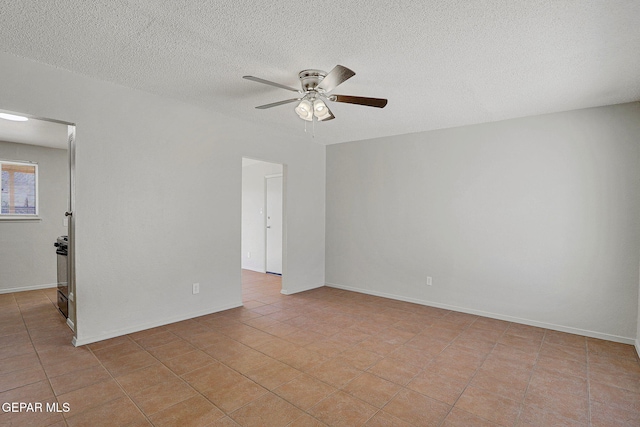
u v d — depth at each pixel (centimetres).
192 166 355
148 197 321
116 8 183
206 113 366
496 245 379
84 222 281
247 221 713
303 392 217
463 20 190
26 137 447
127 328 310
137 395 210
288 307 412
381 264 475
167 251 337
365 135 465
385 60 240
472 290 396
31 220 489
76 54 239
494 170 381
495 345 300
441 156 420
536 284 354
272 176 654
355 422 187
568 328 336
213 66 256
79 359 257
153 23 198
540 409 202
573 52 223
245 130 407
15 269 476
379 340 308
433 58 236
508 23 192
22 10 185
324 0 174
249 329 331
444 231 418
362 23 195
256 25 199
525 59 235
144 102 315
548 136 349
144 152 316
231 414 192
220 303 389
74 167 281
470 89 290
